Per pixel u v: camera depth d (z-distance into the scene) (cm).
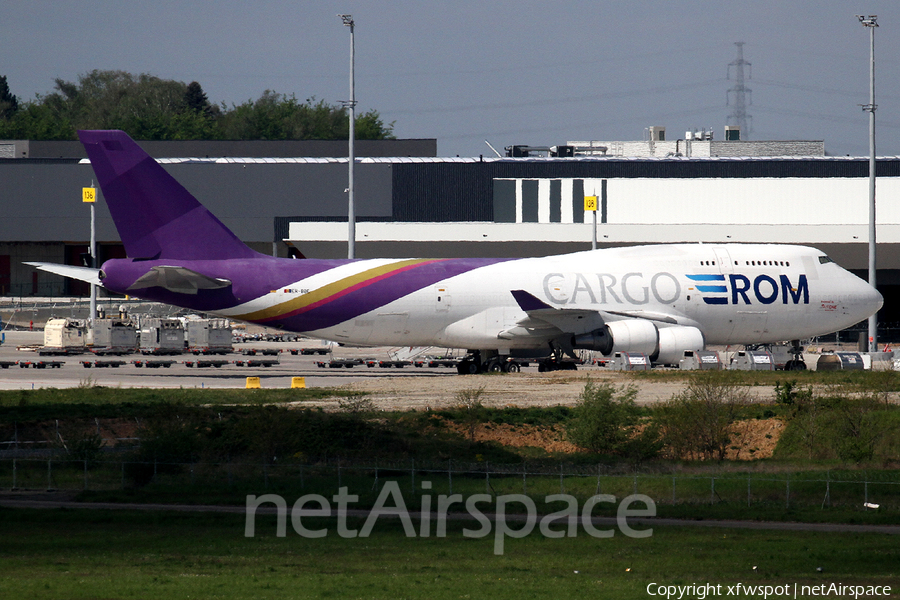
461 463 15400
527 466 15412
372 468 14975
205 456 15488
